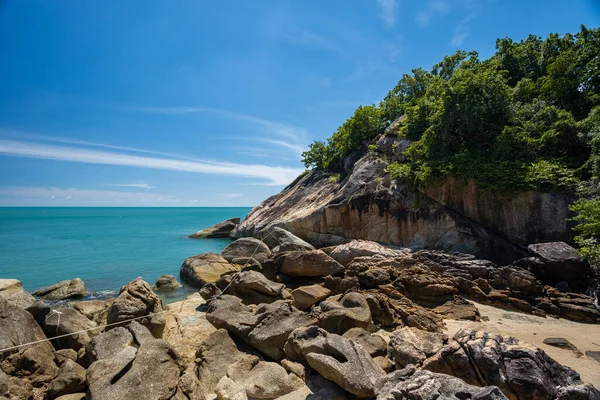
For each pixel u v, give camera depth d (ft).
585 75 56.90
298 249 50.08
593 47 59.21
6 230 164.14
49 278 60.03
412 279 35.47
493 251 49.55
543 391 15.29
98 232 152.87
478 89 56.24
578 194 43.14
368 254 50.08
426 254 43.68
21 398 18.76
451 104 56.85
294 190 105.60
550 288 33.50
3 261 75.61
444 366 18.30
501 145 51.80
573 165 47.01
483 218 51.39
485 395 13.41
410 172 60.75
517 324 28.25
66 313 27.73
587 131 47.60
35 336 23.98
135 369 18.99
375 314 28.86
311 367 19.56
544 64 72.23
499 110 55.93
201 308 34.37
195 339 26.94
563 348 22.88
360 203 67.05
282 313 26.13
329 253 54.29
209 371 21.50
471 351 17.79
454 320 29.43
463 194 53.16
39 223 230.07
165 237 129.29
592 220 33.96
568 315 29.91
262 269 43.21
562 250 36.09
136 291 32.89
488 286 35.70
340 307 26.61
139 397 17.34
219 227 129.59
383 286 35.22
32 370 21.27
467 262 39.58
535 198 46.11
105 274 62.90
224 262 54.85
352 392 16.43
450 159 54.85
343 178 86.02
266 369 20.07
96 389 17.56
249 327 25.43
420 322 27.48
